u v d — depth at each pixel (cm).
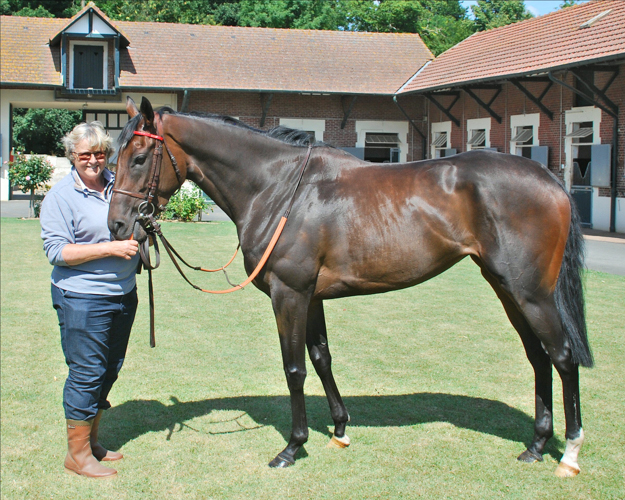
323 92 2514
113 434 406
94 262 347
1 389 481
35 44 2503
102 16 2347
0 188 2417
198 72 2525
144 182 347
